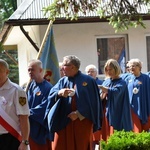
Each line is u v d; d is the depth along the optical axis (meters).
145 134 6.67
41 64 7.56
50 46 8.06
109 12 8.84
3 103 5.75
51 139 7.06
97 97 7.02
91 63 14.09
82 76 7.03
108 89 8.38
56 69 8.01
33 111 7.29
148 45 14.34
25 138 5.80
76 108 6.90
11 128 5.77
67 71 7.00
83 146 6.92
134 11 8.77
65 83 7.06
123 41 14.30
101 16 8.98
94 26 14.05
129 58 14.28
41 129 7.31
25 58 17.77
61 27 13.90
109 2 8.79
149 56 14.38
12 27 13.96
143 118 9.46
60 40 13.93
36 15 13.38
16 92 5.81
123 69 14.33
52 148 7.14
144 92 9.52
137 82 9.54
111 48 14.22
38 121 7.26
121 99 8.45
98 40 14.19
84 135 6.91
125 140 6.43
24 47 18.08
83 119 6.89
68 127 6.94
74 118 6.85
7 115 5.75
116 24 8.85
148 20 13.95
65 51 13.96
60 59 13.96
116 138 6.54
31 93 7.46
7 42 19.69
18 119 5.83
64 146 6.99
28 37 13.09
